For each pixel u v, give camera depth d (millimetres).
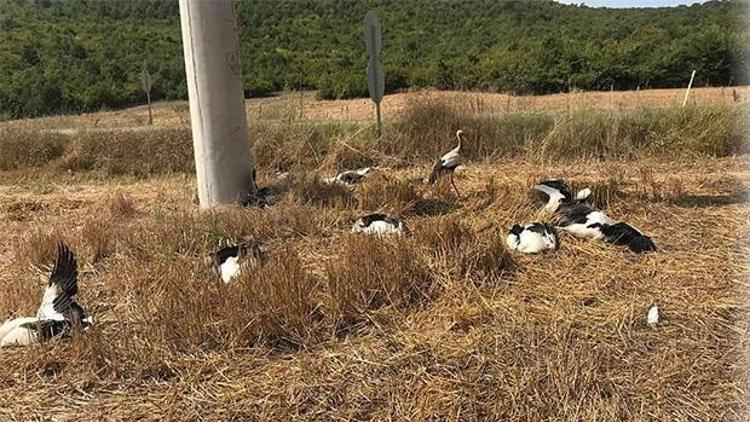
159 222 7051
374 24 10750
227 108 7637
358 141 10844
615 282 5363
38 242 6523
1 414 3959
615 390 3939
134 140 11648
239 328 4594
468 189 8500
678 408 3783
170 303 4965
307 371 4254
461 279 5383
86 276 6004
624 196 7652
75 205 8789
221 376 4262
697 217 6965
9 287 5621
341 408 3908
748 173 9047
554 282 5391
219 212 7262
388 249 5543
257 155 10570
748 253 5895
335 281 5133
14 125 14758
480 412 3814
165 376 4312
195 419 3867
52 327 4727
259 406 3953
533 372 4109
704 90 20062
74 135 12461
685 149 10367
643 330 4609
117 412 3959
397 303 4992
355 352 4445
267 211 7215
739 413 3721
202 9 7355
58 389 4188
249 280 5090
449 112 11234
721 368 4133
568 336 4516
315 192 8016
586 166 9867
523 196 7523
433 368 4238
